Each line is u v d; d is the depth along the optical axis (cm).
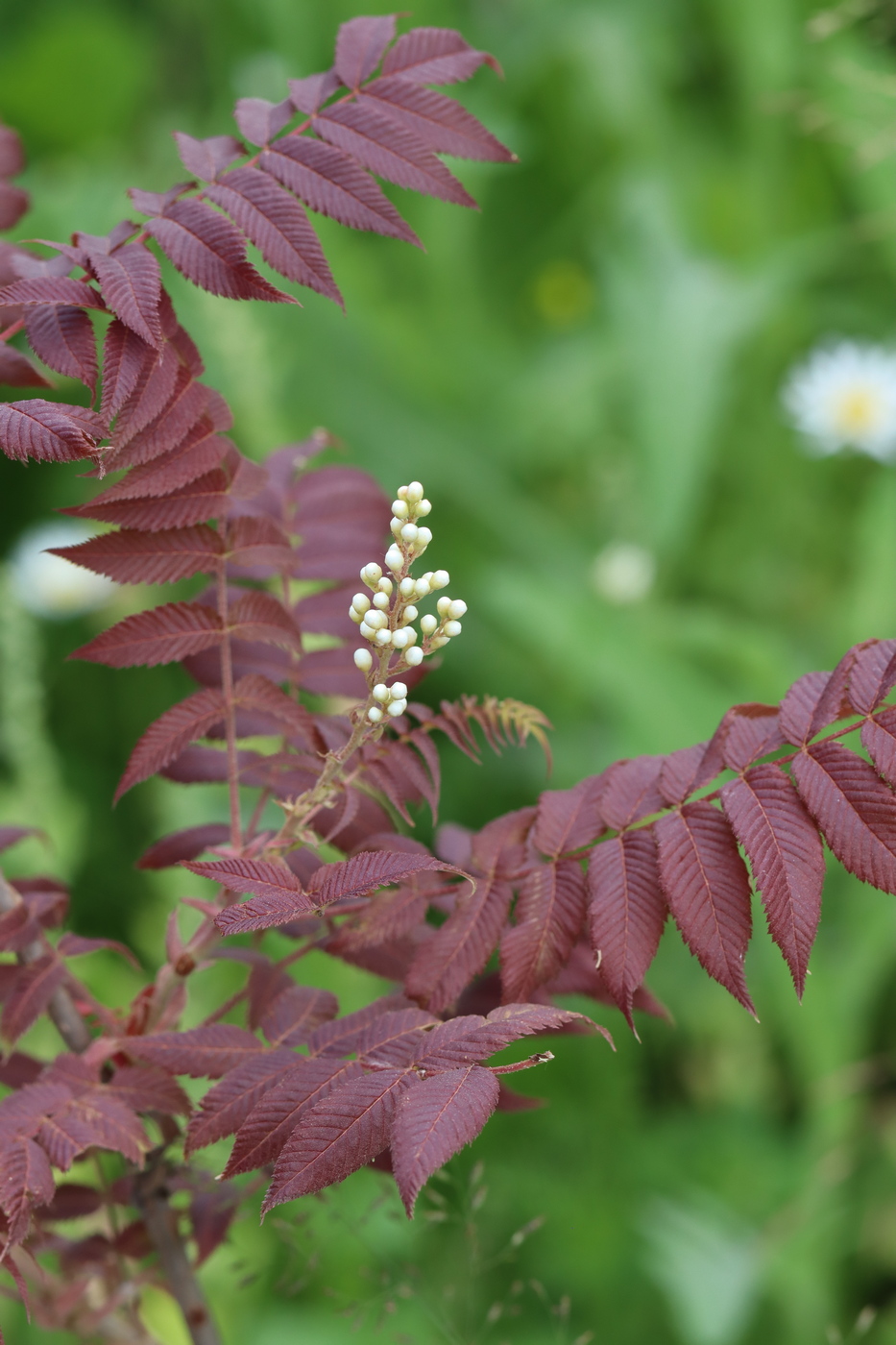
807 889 76
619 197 211
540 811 81
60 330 78
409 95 82
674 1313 142
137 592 186
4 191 87
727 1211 149
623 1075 153
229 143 81
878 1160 151
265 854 80
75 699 189
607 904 78
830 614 200
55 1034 122
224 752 88
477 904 80
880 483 178
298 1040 80
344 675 89
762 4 210
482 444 211
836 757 77
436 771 81
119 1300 86
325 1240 116
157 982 84
